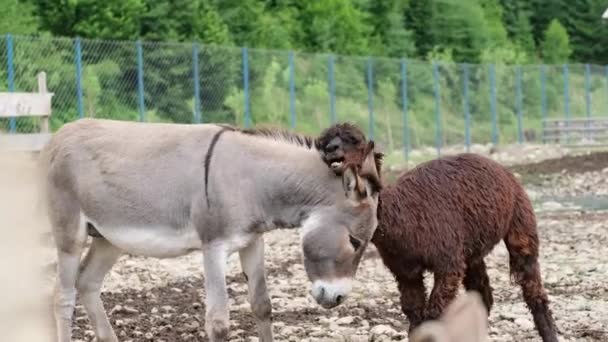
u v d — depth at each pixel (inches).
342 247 331.6
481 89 1770.4
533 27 2778.1
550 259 604.4
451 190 351.3
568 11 2785.4
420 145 1596.9
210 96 1199.6
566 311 447.5
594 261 592.7
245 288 522.0
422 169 357.7
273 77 1315.2
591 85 2028.8
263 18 1823.3
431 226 345.7
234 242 341.7
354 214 331.9
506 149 1669.5
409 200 346.9
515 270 373.1
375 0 2253.9
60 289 365.7
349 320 432.8
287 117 1360.7
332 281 332.5
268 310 355.6
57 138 367.6
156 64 1130.0
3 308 418.9
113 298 502.9
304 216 338.0
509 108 1827.0
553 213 865.5
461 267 350.0
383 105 1547.7
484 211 354.0
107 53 1083.3
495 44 2421.3
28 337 399.2
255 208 340.2
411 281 356.8
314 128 1395.2
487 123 1766.7
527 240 370.0
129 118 1090.7
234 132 347.9
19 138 711.1
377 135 1512.1
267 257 636.7
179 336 414.0
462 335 330.6
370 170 330.6
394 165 1378.0
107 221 356.2
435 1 2335.1
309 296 496.1
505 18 2667.3
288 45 1846.7
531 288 371.2
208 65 1195.9
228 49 1208.2
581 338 398.6
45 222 380.5
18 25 1362.0
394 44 2186.3
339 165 326.0
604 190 1087.0
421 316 353.7
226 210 339.0
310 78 1443.2
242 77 1267.2
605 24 2770.7
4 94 719.1
